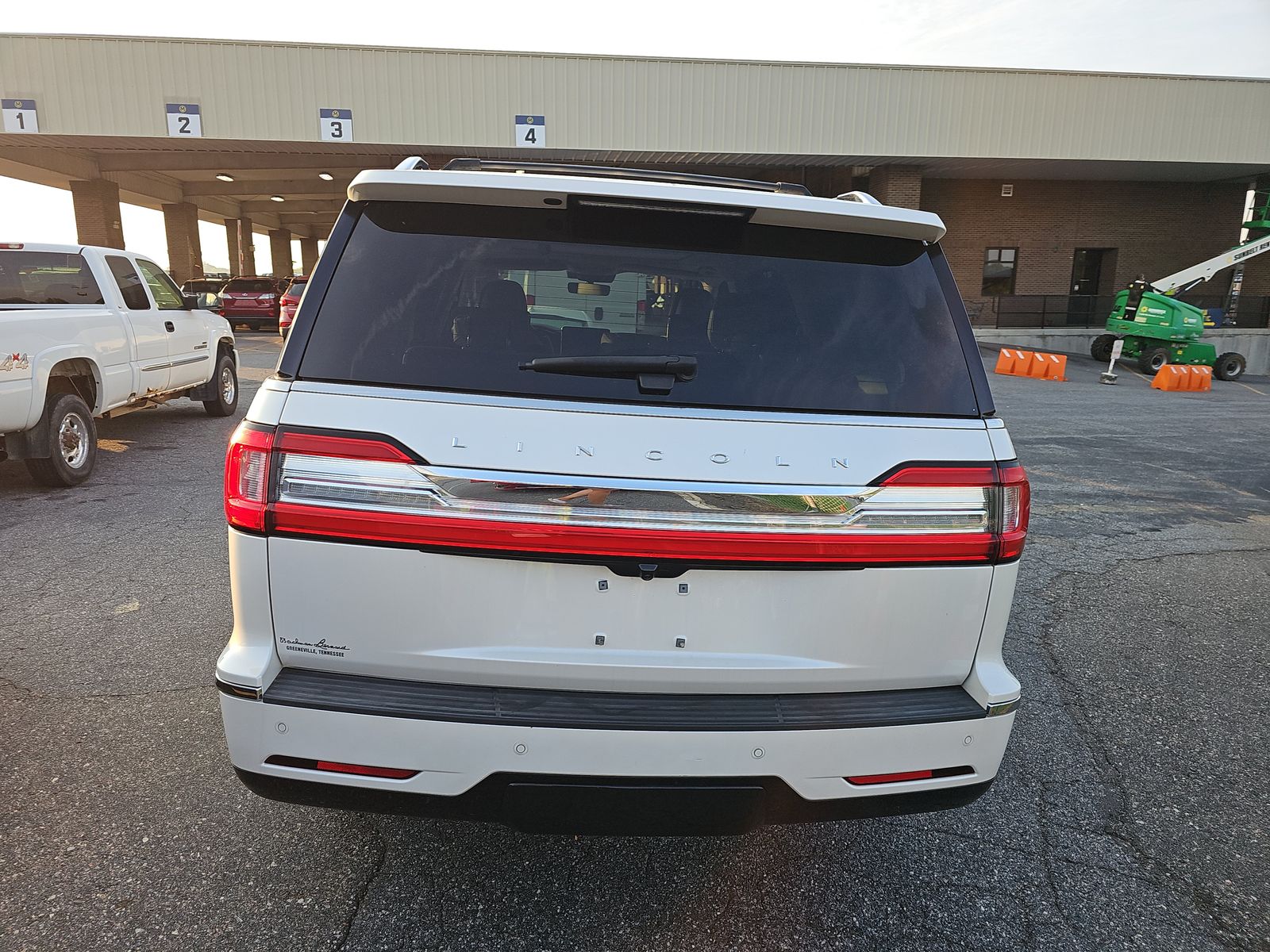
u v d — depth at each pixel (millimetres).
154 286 8578
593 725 1875
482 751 1881
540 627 1903
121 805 2701
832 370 2041
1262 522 6953
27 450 6422
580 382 1936
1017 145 21375
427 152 20734
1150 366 20047
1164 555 5938
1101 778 3094
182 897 2301
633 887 2410
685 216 2127
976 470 2014
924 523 1976
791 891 2422
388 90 19688
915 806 2068
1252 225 23625
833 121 20719
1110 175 24734
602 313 2057
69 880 2357
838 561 1941
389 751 1882
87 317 6957
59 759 2955
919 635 2018
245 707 1897
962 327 2170
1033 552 5953
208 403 10047
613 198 2027
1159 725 3518
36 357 6191
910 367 2084
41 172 27109
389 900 2316
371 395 1880
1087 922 2348
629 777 1906
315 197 34406
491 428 1864
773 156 21234
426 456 1840
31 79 18875
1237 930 2338
